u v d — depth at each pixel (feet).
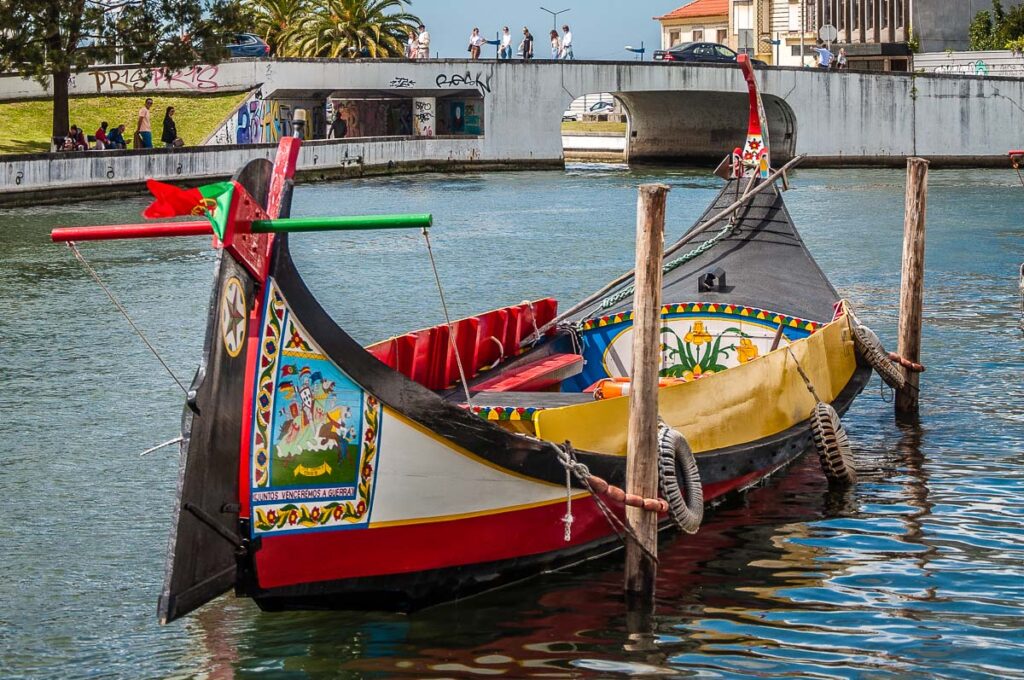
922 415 59.57
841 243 116.67
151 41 162.91
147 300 88.17
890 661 34.22
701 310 56.54
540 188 178.60
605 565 40.96
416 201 157.48
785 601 38.24
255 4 285.64
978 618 36.86
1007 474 50.47
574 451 38.81
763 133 64.54
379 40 277.64
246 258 32.40
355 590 36.04
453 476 36.19
